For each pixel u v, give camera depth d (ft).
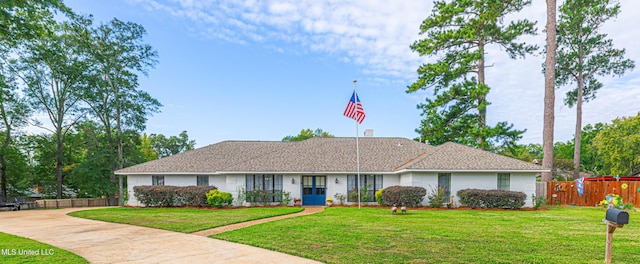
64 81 91.50
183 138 204.95
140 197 65.98
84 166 91.04
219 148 81.92
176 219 44.29
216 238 30.89
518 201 56.18
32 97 90.99
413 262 21.44
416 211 52.44
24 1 42.80
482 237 29.50
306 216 45.65
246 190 66.95
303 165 68.74
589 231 32.73
